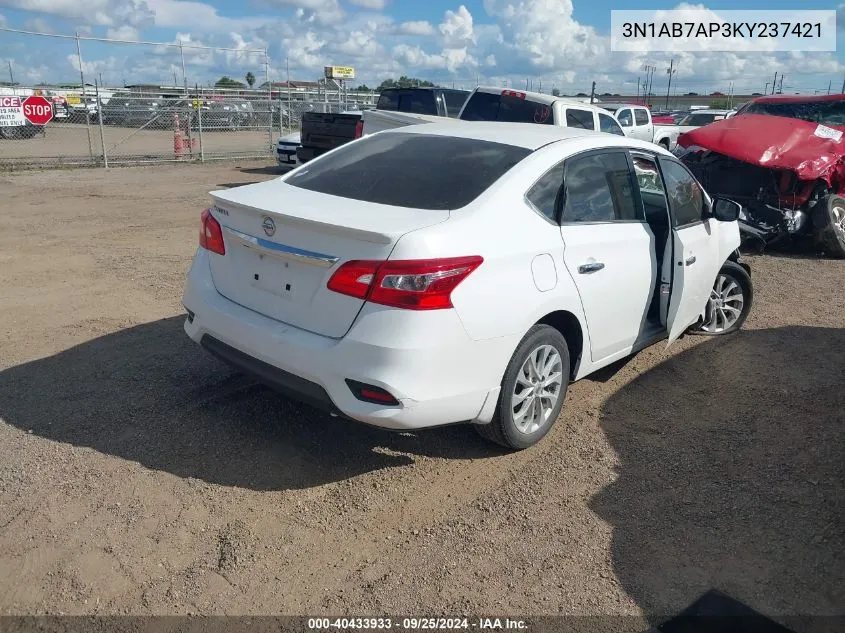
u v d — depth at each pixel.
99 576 2.82
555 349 3.85
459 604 2.79
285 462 3.70
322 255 3.23
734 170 9.09
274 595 2.78
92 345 5.09
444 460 3.82
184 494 3.37
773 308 6.73
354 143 4.52
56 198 11.81
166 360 4.86
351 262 3.15
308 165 4.35
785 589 2.91
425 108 12.80
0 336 5.21
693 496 3.56
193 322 3.90
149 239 8.73
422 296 3.08
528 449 3.96
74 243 8.36
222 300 3.73
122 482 3.43
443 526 3.26
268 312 3.50
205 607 2.70
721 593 2.89
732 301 5.92
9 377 4.51
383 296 3.09
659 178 4.65
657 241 4.86
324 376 3.22
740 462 3.89
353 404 3.18
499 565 3.01
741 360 5.38
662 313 4.70
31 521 3.11
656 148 4.81
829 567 3.04
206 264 3.89
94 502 3.27
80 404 4.18
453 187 3.65
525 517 3.35
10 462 3.54
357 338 3.13
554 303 3.68
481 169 3.78
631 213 4.42
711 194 9.27
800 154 8.61
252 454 3.75
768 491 3.61
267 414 4.16
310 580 2.88
